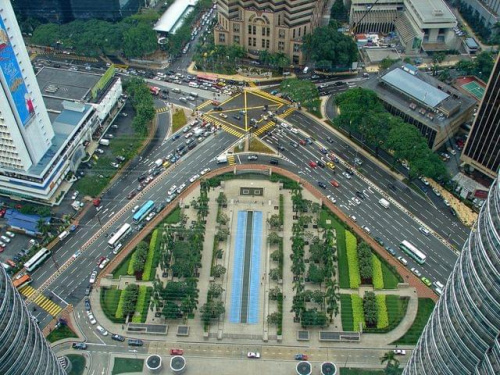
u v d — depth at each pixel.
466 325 179.50
